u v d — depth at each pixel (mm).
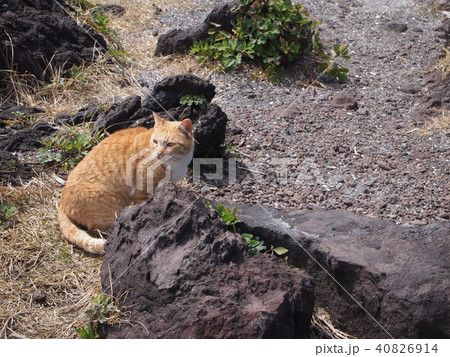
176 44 7859
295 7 8047
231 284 3568
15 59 6730
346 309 4195
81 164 4766
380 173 5805
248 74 7566
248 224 4617
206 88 5891
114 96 6867
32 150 5730
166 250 3807
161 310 3594
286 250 4395
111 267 3986
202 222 3852
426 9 9664
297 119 6734
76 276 4250
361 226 4605
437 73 7809
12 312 3918
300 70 7836
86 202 4559
